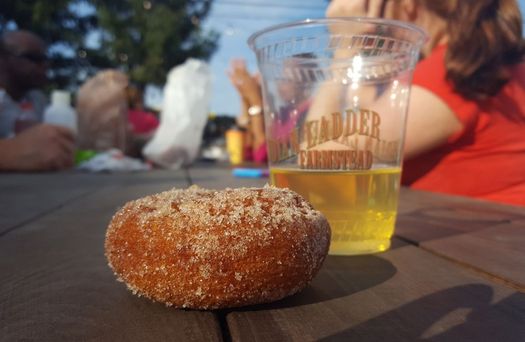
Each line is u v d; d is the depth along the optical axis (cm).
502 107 40
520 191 40
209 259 12
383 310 12
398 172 19
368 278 15
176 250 12
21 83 93
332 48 19
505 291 14
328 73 19
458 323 11
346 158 19
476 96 38
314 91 19
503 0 38
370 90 19
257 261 12
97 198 36
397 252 19
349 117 19
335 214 18
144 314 12
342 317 12
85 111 89
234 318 12
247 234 12
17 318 12
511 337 11
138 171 67
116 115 89
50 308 13
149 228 13
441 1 40
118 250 13
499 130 40
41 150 66
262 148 83
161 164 74
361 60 19
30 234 23
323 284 15
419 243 20
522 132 40
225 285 12
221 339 11
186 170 68
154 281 12
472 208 31
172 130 75
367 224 19
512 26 38
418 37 20
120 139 90
